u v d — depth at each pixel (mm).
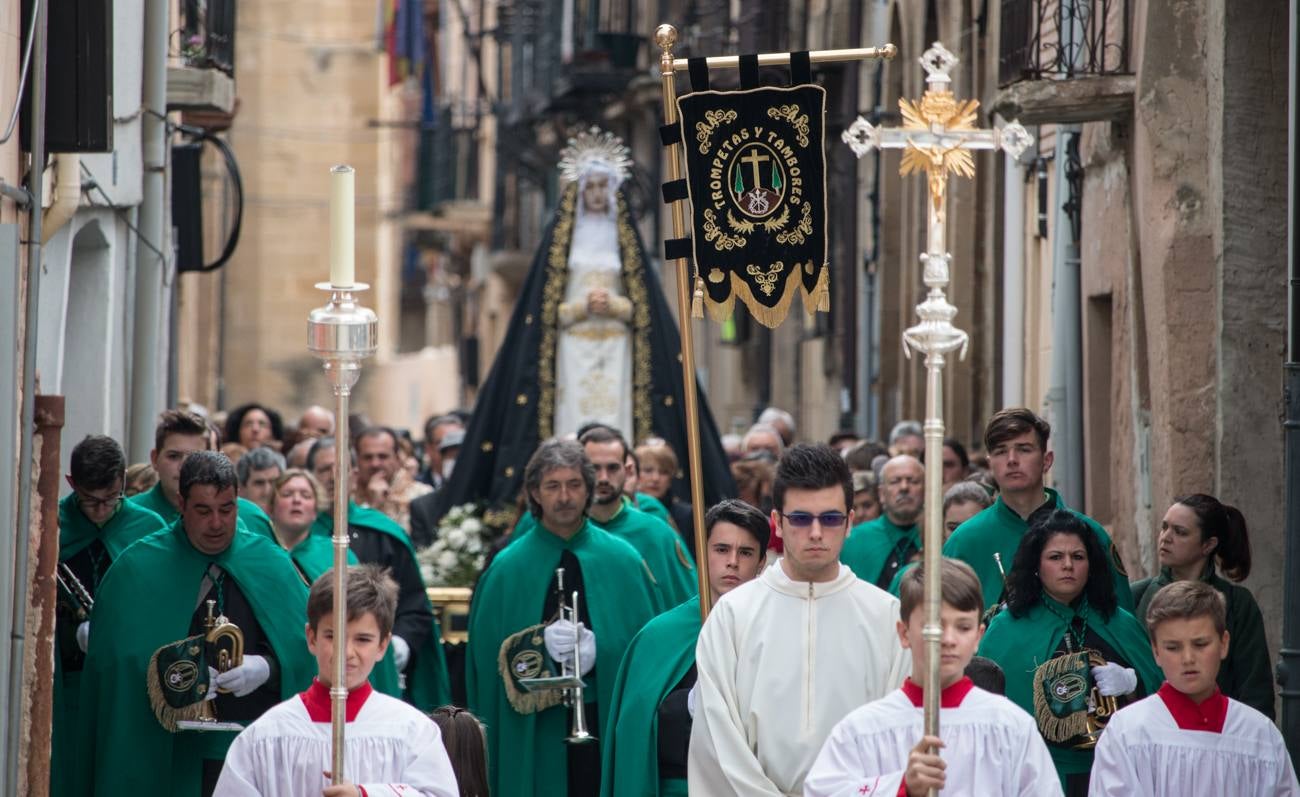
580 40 71812
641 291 40406
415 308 135250
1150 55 28016
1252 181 27016
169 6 37531
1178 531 21203
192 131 41375
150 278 36344
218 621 22359
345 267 15258
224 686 22047
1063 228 34219
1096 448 33594
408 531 38938
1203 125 27922
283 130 111812
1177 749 17062
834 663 17500
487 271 103938
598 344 40156
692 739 17625
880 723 15578
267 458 29547
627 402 40312
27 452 19609
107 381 33375
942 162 14570
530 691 24266
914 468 28406
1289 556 20688
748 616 17750
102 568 24125
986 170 42125
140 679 22141
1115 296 31156
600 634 24750
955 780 15289
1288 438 20953
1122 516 30906
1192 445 27625
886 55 19609
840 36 53094
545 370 40094
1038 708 19766
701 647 17844
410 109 113625
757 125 19750
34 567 20125
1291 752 20453
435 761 16516
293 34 112000
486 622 25094
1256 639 20938
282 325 111125
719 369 68875
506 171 94500
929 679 14305
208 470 22375
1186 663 16938
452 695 32094
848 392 52406
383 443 31422
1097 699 19734
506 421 39844
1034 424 23234
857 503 31375
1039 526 20172
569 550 25250
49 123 21922
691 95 19750
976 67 41750
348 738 16531
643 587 25250
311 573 26625
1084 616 20156
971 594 15266
